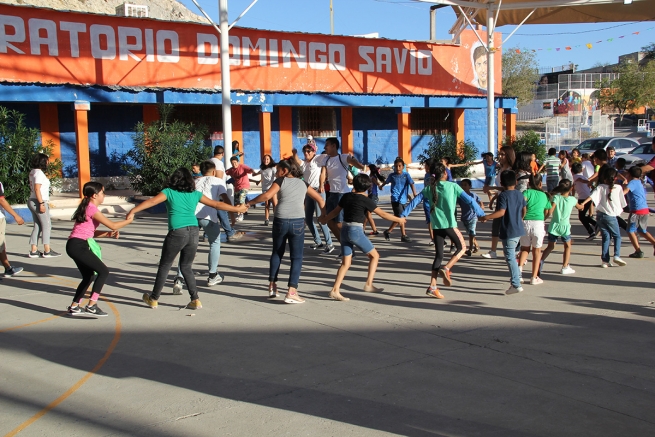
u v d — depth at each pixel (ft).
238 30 62.39
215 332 20.81
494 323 21.75
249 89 63.52
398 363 17.81
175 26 59.00
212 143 64.85
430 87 76.84
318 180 34.71
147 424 13.97
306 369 17.35
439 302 24.68
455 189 25.20
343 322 21.94
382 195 70.49
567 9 72.33
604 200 30.76
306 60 67.26
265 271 30.45
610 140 96.43
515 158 33.12
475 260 33.30
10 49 51.24
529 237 27.14
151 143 53.78
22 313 23.13
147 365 17.72
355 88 70.90
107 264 32.09
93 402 15.20
